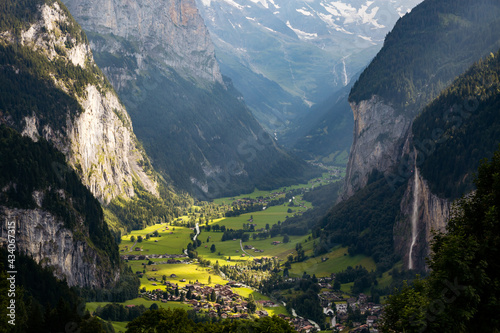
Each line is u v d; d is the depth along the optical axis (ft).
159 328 399.44
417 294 273.33
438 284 261.24
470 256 258.78
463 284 255.70
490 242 263.29
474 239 270.26
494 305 252.83
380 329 285.02
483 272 255.50
